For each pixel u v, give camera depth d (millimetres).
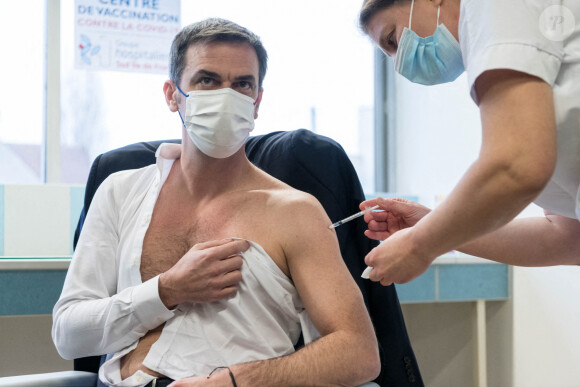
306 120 3314
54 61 2857
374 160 3518
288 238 1417
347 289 1365
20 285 1936
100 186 1636
